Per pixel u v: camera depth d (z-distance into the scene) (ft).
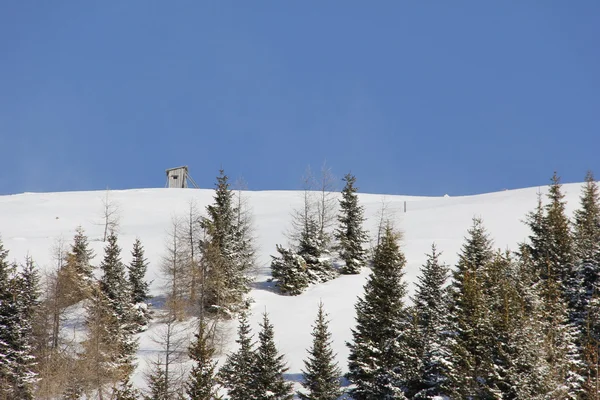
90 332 238.27
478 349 170.71
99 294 254.88
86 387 210.79
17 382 215.51
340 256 335.88
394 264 210.59
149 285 304.71
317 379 181.98
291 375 211.61
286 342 240.12
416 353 190.70
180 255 297.74
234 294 276.41
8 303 230.27
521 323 164.96
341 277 323.57
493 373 159.22
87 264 310.04
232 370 198.29
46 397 213.66
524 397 154.10
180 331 237.45
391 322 197.36
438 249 333.83
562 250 234.17
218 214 314.35
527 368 159.74
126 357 229.66
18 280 241.76
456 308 193.36
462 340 179.01
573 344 181.88
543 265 231.09
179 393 183.01
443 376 183.83
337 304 282.77
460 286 215.72
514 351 161.58
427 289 206.80
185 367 218.38
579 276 220.43
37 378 220.23
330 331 250.78
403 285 210.79
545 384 156.15
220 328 250.37
